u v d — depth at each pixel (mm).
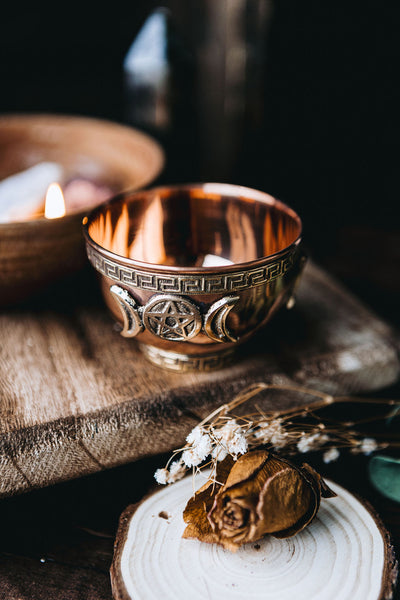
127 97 385
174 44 368
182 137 391
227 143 481
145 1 520
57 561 226
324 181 461
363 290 354
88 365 262
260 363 264
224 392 252
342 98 442
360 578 209
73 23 526
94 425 237
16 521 237
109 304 241
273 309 242
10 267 265
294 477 208
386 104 444
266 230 268
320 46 425
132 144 338
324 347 273
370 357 269
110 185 342
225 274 218
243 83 442
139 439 242
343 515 225
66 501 243
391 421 270
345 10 413
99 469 243
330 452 246
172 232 281
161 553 216
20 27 520
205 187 273
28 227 258
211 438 223
